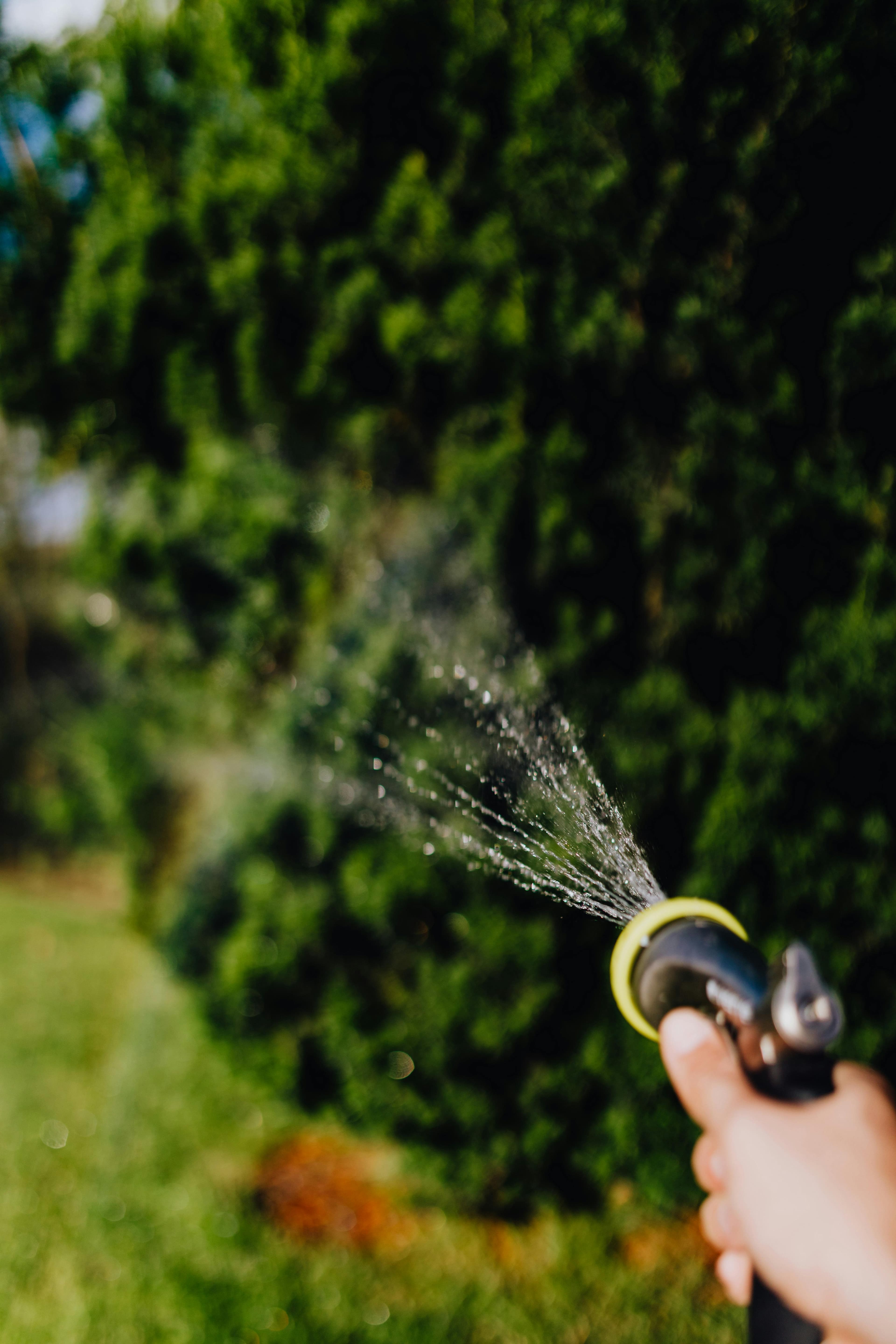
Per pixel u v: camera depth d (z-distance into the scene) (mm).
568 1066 2275
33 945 5273
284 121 2104
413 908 2246
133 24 2244
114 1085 3465
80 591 3051
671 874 2086
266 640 2555
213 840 2502
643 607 2176
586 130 1880
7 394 2551
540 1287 2318
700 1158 899
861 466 1985
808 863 2020
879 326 1844
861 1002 2072
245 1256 2457
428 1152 2416
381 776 2129
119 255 2301
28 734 7359
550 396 2141
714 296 1928
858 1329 579
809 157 1844
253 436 2434
